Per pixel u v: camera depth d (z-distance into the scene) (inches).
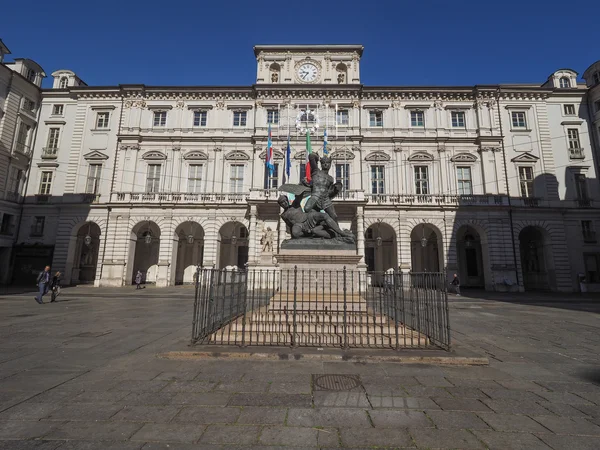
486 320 486.9
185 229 1412.4
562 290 1203.2
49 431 137.1
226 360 242.1
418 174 1332.4
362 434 137.9
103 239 1263.5
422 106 1371.8
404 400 173.5
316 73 1408.7
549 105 1359.5
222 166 1347.2
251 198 1148.5
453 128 1353.3
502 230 1233.4
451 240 1229.1
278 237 1147.3
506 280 1198.3
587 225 1270.9
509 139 1328.7
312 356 244.5
